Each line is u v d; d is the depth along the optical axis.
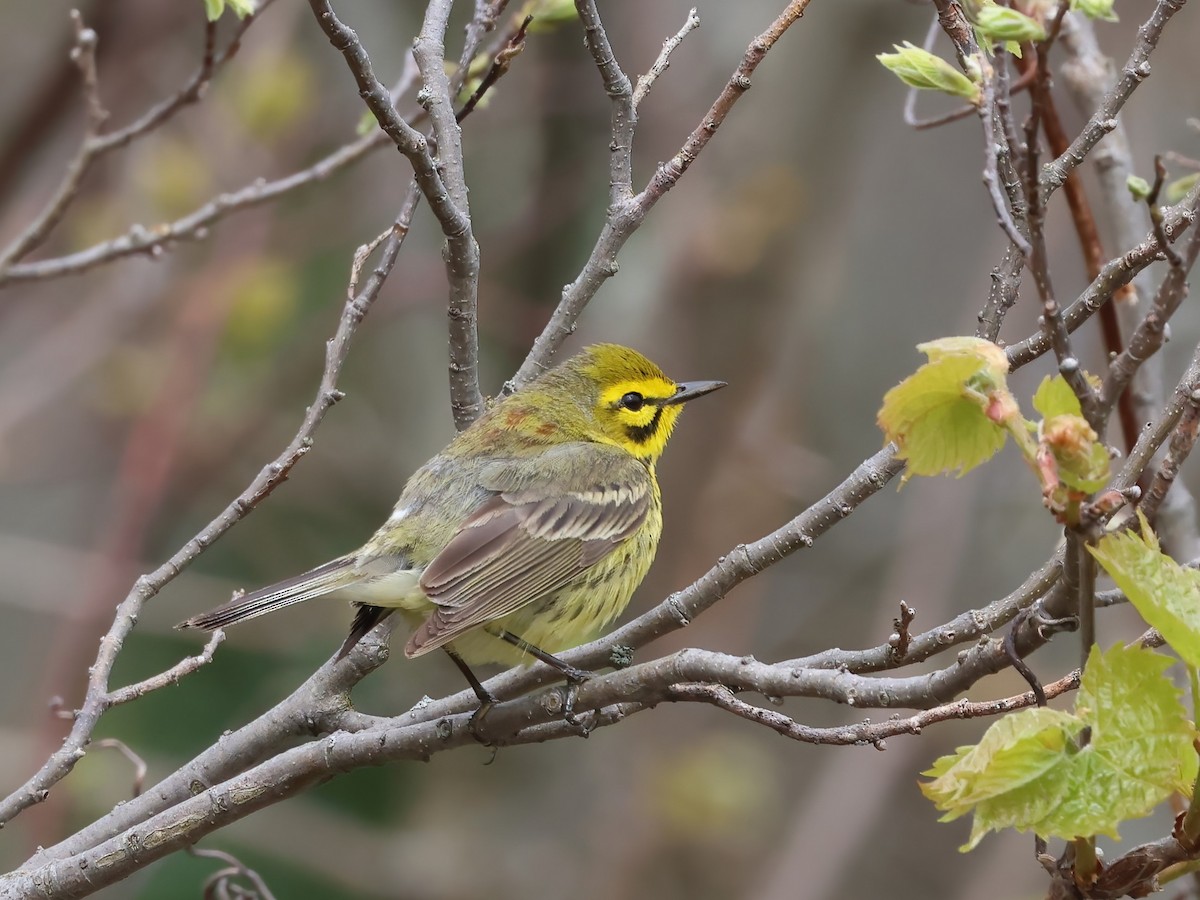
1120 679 4.59
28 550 14.05
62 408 16.34
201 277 14.70
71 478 15.83
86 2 14.50
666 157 14.20
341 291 15.88
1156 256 5.99
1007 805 4.52
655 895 14.70
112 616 13.57
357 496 16.20
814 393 17.53
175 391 14.33
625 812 14.86
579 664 7.24
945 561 15.20
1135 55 6.21
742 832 14.92
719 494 14.52
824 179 14.07
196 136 15.00
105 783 12.72
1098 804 4.49
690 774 14.65
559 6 8.17
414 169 6.89
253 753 7.31
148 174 14.34
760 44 7.31
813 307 14.49
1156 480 4.91
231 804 6.51
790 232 14.01
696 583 6.86
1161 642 5.22
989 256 14.89
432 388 16.25
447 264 7.79
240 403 15.05
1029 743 4.56
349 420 16.23
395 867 14.45
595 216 15.35
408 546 7.80
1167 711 4.55
